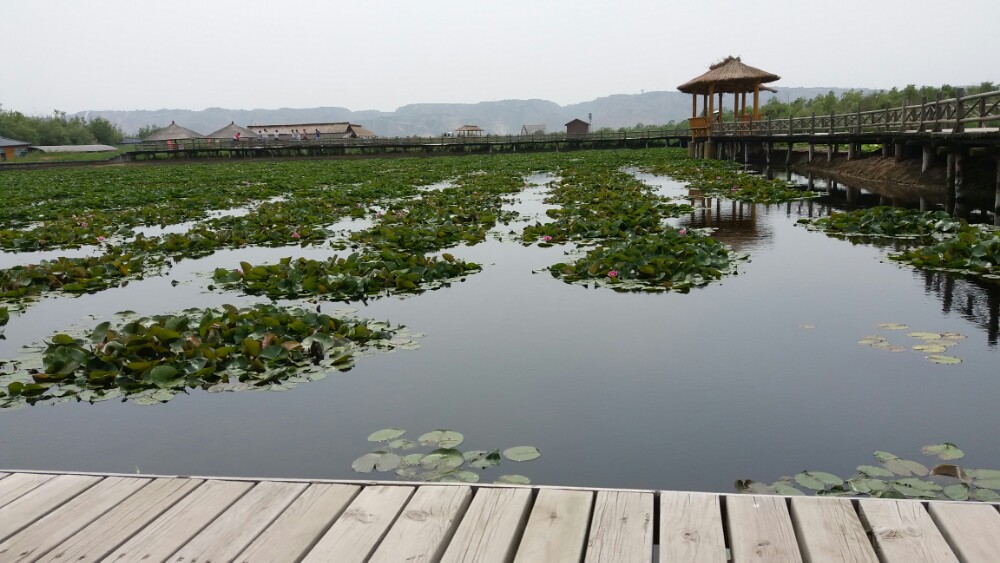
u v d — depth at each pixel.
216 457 3.44
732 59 29.31
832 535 2.11
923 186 13.88
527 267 7.45
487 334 5.20
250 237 9.63
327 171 26.11
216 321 5.15
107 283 7.16
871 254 7.73
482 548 2.10
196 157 41.94
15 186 22.81
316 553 2.11
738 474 3.15
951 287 6.18
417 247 8.52
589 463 3.27
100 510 2.40
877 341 4.80
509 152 42.31
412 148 42.50
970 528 2.12
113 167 37.22
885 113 15.77
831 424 3.62
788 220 10.55
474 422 3.74
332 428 3.71
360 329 5.00
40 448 3.60
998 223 9.39
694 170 20.70
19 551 2.17
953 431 3.49
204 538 2.21
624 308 5.79
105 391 4.26
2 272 7.38
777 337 4.97
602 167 23.86
